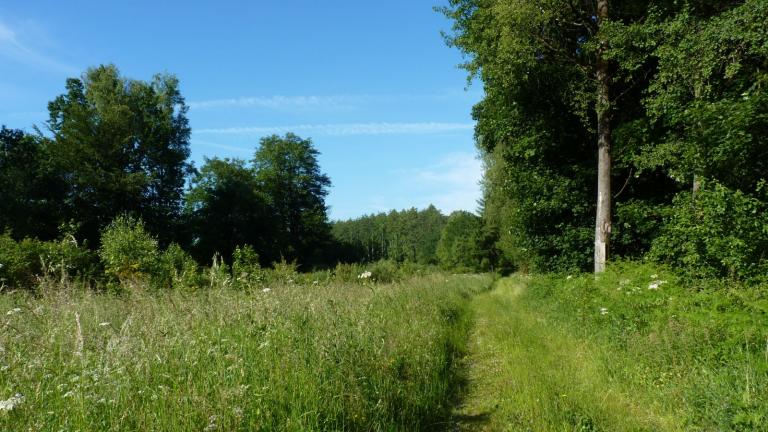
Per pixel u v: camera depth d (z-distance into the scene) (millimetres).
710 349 5582
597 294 10320
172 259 15023
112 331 4523
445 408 5520
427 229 114625
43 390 3348
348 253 62188
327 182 56531
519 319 11875
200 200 43906
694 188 11117
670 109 11594
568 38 14977
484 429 4934
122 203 35250
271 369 4277
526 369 6703
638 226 14430
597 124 15383
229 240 43625
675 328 6301
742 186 10094
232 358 4270
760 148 9672
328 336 5215
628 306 8211
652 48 12320
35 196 31188
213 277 8742
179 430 3121
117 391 3342
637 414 4977
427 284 15422
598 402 5219
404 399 4988
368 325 6480
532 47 13367
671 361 5895
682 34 11000
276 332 5289
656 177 14961
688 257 10172
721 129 9828
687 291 8281
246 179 47281
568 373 6445
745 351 5289
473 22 14484
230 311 5801
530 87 15211
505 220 33750
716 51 10266
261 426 3490
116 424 2982
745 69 10602
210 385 3789
